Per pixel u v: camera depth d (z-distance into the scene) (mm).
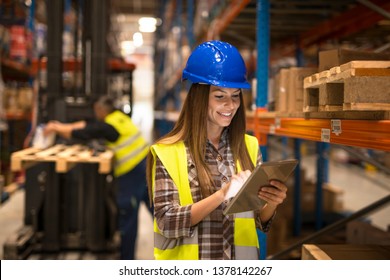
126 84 6965
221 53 1959
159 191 1931
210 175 1962
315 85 2055
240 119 2098
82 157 4312
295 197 5617
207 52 1967
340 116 1960
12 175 8625
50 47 5383
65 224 5711
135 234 4996
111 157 4477
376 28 5164
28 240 5277
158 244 2000
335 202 6293
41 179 5578
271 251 4734
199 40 7641
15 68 8664
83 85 5742
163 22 15711
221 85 1899
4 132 8219
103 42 5465
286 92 2947
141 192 5000
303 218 6035
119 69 6480
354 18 4441
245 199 1746
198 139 1968
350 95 1642
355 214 3307
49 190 5527
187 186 1937
